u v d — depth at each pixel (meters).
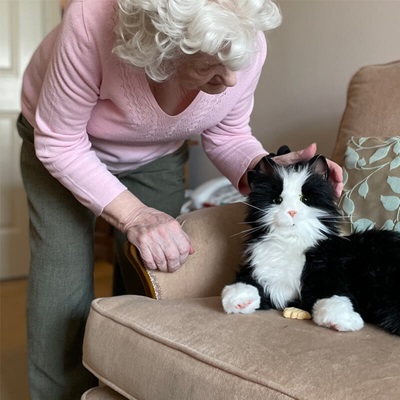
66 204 1.14
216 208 1.14
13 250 2.56
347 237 0.91
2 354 1.71
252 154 1.15
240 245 1.09
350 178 1.11
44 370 1.18
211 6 0.76
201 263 1.08
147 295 1.04
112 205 1.02
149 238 0.99
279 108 2.00
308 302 0.86
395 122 1.17
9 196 2.53
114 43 0.88
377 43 1.64
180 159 1.37
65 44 0.92
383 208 1.03
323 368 0.67
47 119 0.99
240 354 0.73
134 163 1.23
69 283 1.16
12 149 2.50
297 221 0.89
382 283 0.84
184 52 0.77
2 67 2.44
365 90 1.25
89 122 1.07
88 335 0.92
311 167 0.95
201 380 0.72
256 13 0.80
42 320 1.16
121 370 0.85
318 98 1.85
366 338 0.78
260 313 0.88
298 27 1.89
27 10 2.44
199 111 1.03
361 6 1.67
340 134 1.26
